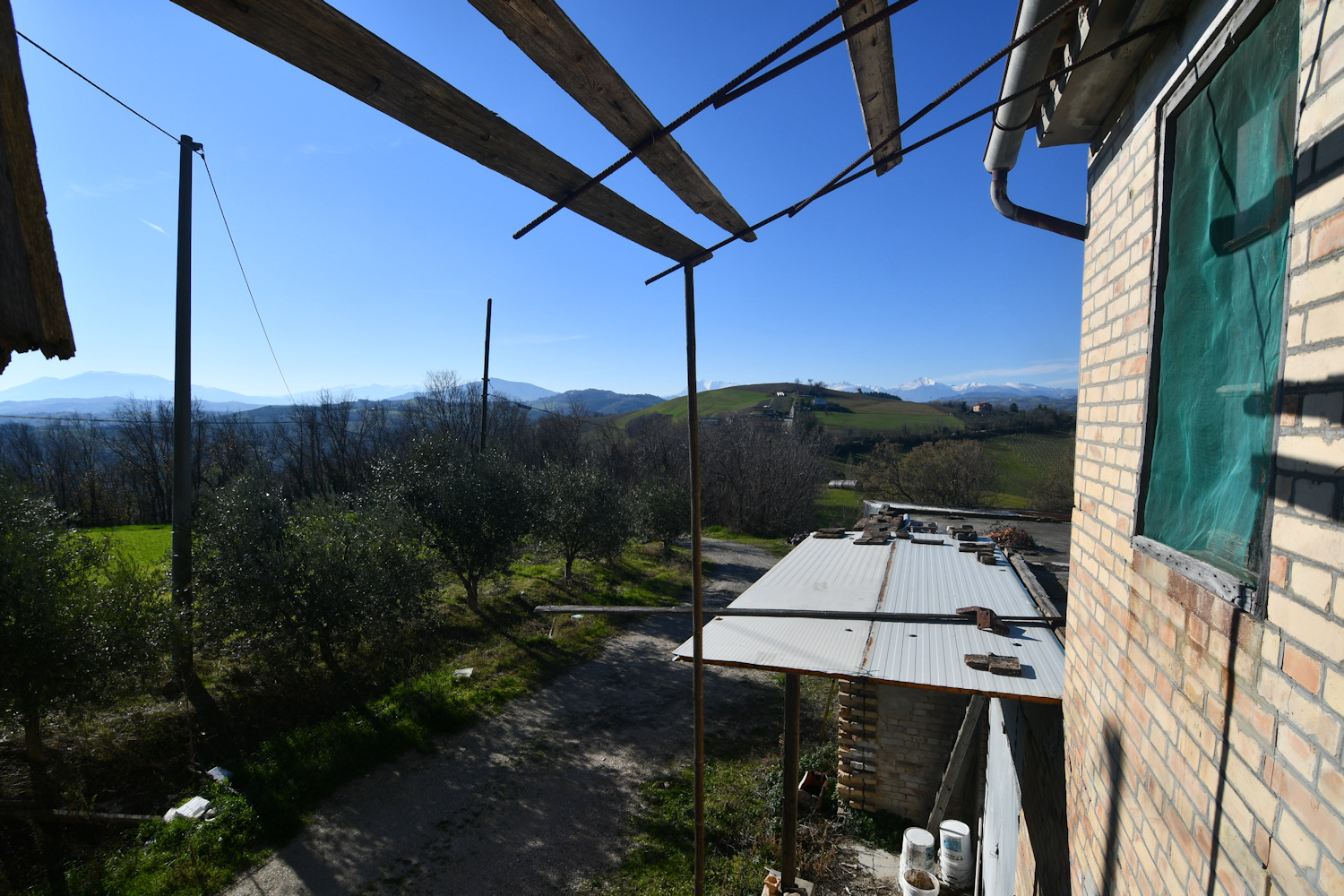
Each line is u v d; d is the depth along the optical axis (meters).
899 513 9.91
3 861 5.83
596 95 1.42
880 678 3.65
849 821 6.94
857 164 1.83
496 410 39.38
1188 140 1.69
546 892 6.05
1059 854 2.95
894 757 6.98
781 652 4.07
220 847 6.32
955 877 5.79
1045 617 4.49
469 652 11.90
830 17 1.20
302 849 6.55
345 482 32.59
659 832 6.92
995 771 5.31
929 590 5.39
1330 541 0.99
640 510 21.14
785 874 5.32
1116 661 2.12
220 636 8.59
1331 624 0.98
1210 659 1.43
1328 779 0.98
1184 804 1.55
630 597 16.84
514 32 1.22
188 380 8.52
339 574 9.56
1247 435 1.35
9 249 0.93
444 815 7.20
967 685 3.48
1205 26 1.54
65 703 6.14
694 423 2.86
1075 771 2.63
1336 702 0.96
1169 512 1.75
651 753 8.69
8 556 5.97
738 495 34.31
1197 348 1.61
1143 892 1.81
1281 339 1.17
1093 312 2.48
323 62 1.16
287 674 9.41
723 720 9.71
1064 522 10.32
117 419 29.31
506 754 8.59
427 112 1.33
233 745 8.03
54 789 6.59
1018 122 2.50
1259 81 1.32
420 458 13.99
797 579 5.86
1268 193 1.29
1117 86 2.14
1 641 5.69
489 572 14.05
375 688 10.00
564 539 17.28
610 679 11.32
